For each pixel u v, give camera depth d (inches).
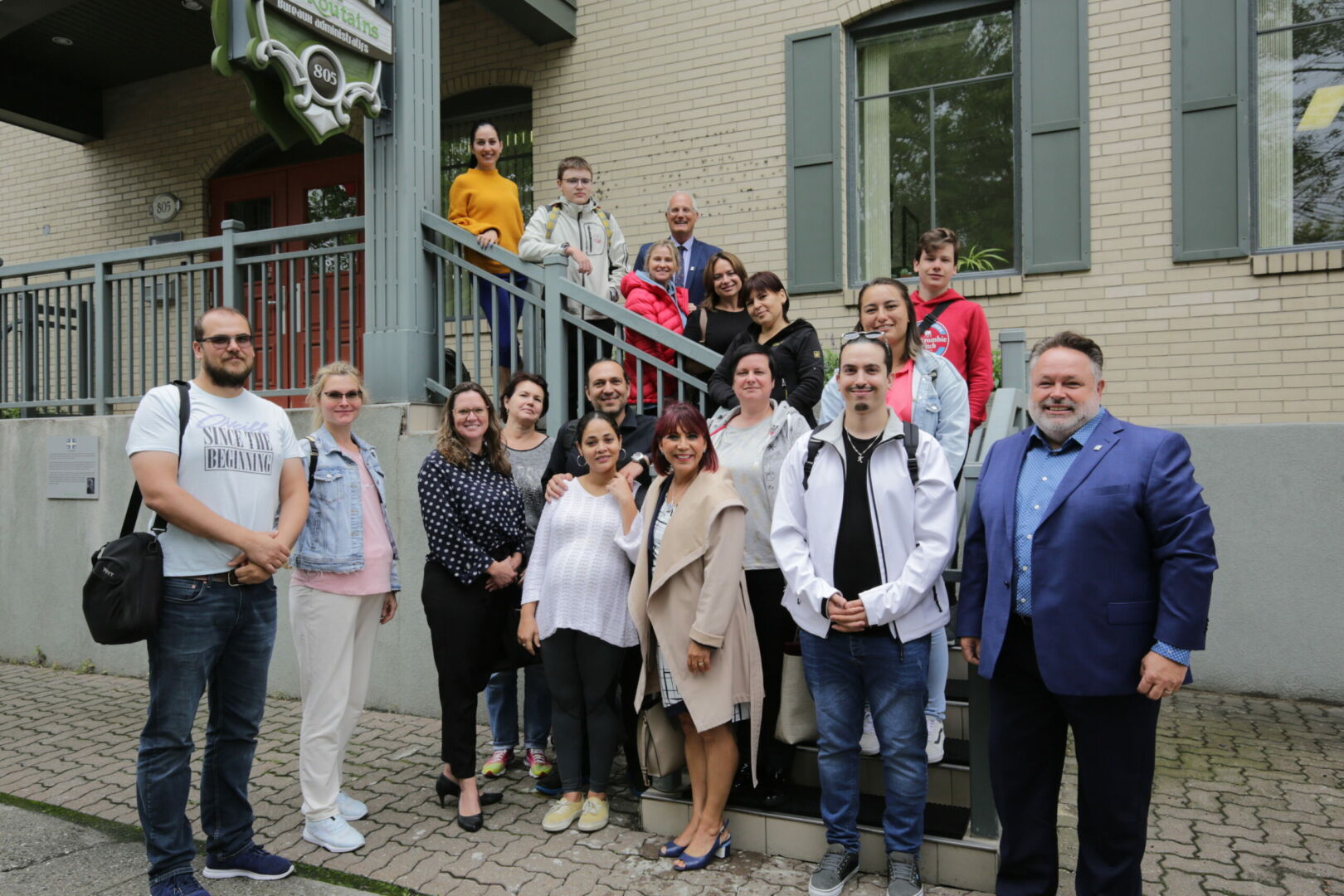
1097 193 212.5
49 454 234.5
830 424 114.8
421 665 188.7
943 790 126.0
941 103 234.7
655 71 255.6
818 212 237.6
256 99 162.1
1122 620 91.1
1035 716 98.6
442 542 134.6
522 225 206.2
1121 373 209.8
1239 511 191.8
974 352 152.7
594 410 148.9
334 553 131.6
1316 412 193.2
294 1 160.9
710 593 116.2
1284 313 196.1
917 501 107.4
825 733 112.3
